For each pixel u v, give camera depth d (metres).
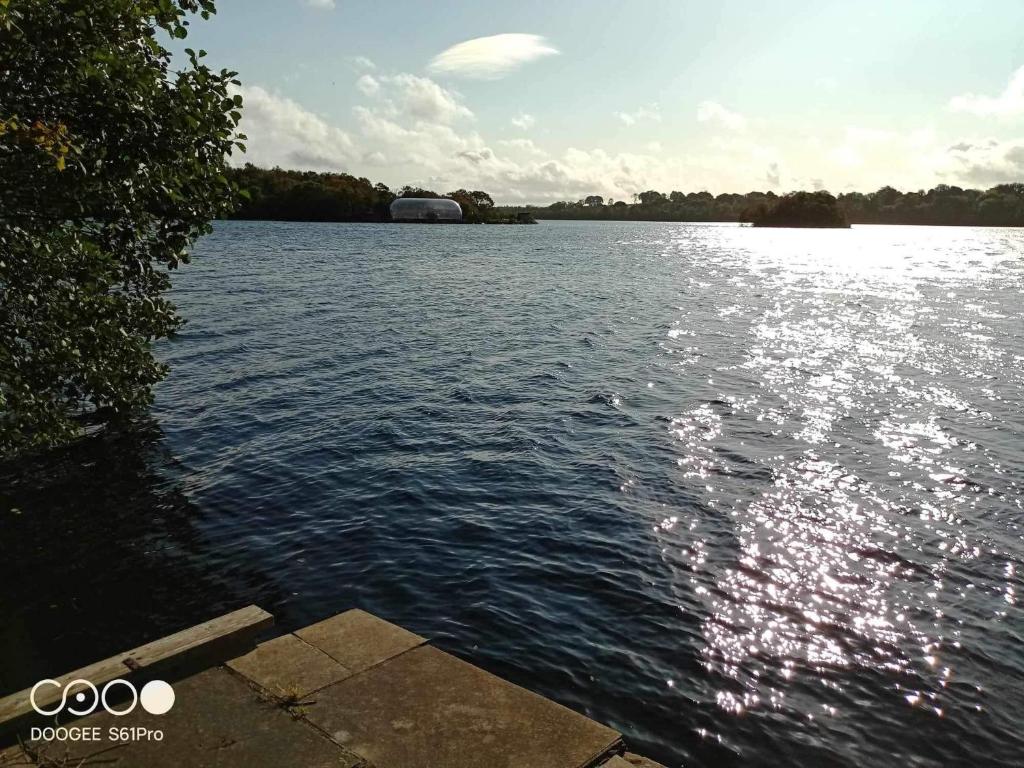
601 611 8.54
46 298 10.67
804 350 24.42
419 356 23.31
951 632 8.24
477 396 18.34
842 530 10.80
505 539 10.39
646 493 12.10
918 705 7.00
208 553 10.02
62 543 10.32
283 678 5.62
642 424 15.95
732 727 6.63
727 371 21.22
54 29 8.34
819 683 7.30
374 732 5.05
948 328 28.97
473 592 8.92
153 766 4.61
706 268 63.66
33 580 9.30
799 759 6.25
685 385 19.52
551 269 61.41
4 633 8.13
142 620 8.41
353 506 11.55
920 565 9.79
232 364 21.56
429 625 8.20
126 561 9.80
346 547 10.15
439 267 61.19
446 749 4.92
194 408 16.98
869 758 6.29
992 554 10.09
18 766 4.56
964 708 6.96
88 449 14.14
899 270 61.41
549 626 8.20
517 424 15.91
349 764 4.71
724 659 7.66
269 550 10.10
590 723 5.27
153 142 9.49
